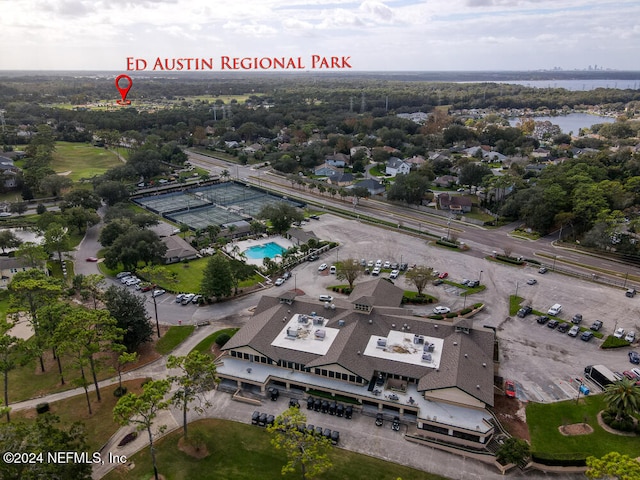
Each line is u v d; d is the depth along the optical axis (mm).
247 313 111500
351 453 71062
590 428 75438
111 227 146125
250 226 166750
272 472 67750
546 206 162500
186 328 104875
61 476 55688
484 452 70500
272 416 78062
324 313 98875
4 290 118500
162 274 128750
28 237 155250
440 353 86562
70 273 134750
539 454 68875
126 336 92312
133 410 62750
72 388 86000
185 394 72812
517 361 92375
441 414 75750
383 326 94188
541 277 130125
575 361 92688
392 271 132500
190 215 189125
